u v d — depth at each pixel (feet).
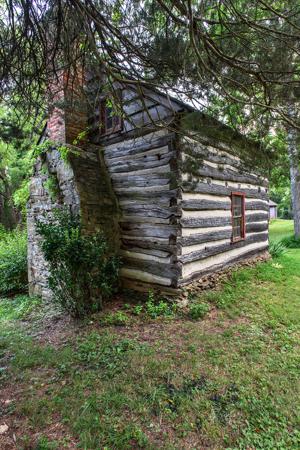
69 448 6.94
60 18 7.74
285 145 12.95
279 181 34.09
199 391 8.99
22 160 36.76
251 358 10.97
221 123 10.77
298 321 14.53
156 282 17.31
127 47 8.71
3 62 8.63
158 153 16.93
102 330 13.70
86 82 11.09
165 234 16.83
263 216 28.27
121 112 10.20
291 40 8.16
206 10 7.84
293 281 21.35
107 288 16.28
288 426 7.70
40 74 9.39
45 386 9.55
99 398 8.67
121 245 19.29
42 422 7.84
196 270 17.97
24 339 13.52
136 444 7.04
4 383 9.90
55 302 16.99
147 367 10.31
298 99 9.75
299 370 10.21
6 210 39.70
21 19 7.80
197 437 7.29
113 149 19.65
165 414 8.04
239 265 23.21
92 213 17.61
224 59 8.66
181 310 15.64
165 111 15.92
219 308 16.19
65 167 18.11
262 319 14.75
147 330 13.57
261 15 8.24
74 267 14.90
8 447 7.04
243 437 7.30
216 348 11.71
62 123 18.83
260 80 9.12
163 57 8.95
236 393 8.93
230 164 21.93
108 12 8.23
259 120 10.71
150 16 8.53
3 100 10.48
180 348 11.73
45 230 15.51
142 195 17.97
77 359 11.12
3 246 26.68
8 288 22.59
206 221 18.86
